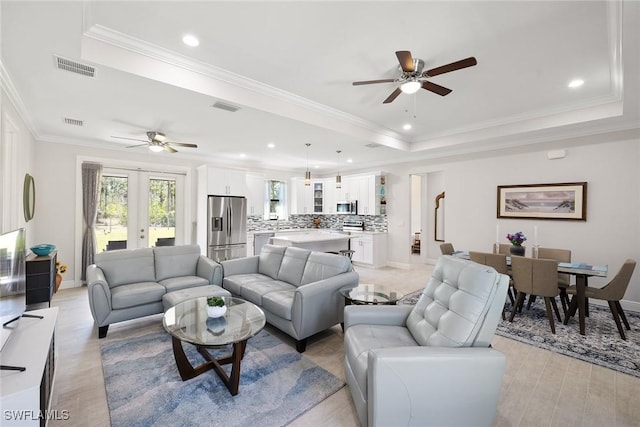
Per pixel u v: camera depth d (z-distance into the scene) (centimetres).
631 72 246
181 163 621
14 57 235
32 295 365
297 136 472
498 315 172
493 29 222
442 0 192
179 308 267
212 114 363
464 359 156
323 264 341
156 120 390
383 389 152
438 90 267
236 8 198
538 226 468
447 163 588
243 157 666
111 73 253
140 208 579
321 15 206
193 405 197
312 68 280
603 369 246
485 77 298
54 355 215
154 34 228
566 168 442
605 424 184
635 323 344
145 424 180
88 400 202
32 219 439
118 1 190
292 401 203
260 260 427
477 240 539
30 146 417
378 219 731
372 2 193
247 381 225
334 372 240
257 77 299
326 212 827
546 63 271
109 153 532
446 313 189
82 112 359
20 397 135
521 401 206
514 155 494
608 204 407
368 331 218
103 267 347
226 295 333
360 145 534
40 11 184
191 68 272
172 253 401
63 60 239
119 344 286
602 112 357
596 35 228
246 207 662
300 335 271
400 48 246
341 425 181
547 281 323
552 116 393
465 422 159
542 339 303
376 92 336
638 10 174
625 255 396
